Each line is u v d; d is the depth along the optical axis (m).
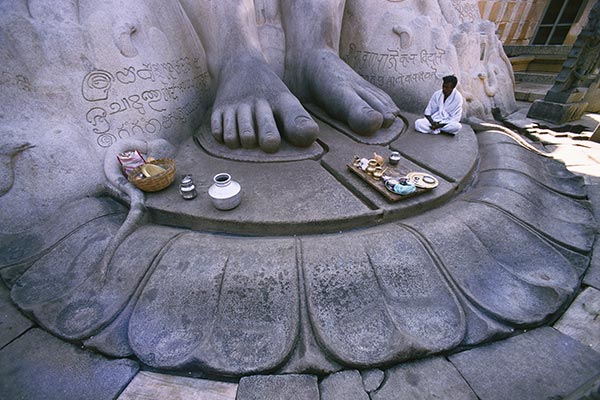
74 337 1.92
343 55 5.21
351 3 4.83
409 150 3.58
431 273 2.08
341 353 1.75
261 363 1.74
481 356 1.80
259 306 1.91
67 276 2.27
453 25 5.33
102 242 2.40
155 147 3.35
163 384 1.72
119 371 1.79
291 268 2.03
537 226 2.56
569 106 5.39
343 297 1.93
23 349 1.92
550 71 8.86
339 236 2.30
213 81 4.36
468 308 1.99
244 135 3.22
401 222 2.47
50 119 2.79
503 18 8.85
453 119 3.95
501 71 6.16
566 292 2.09
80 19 2.92
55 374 1.79
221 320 1.89
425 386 1.66
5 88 2.61
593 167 3.83
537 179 3.24
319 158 3.40
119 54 3.11
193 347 1.80
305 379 1.71
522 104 7.09
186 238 2.30
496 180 3.04
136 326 1.91
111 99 3.08
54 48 2.77
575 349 1.82
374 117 3.57
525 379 1.67
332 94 4.06
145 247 2.25
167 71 3.59
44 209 2.77
